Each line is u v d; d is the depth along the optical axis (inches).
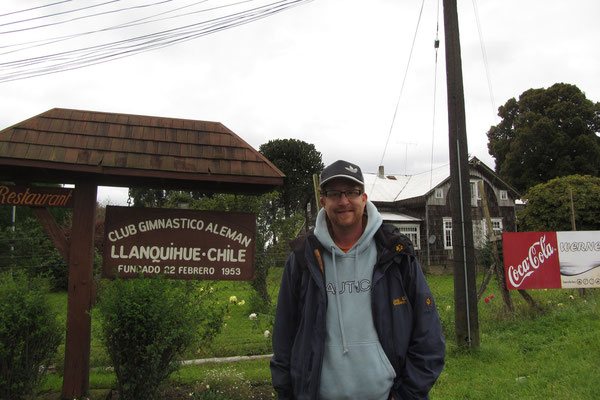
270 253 340.8
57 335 163.0
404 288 86.2
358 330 83.4
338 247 88.3
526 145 1270.9
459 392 186.2
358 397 80.8
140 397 154.6
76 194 184.9
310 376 82.6
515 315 323.6
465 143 257.8
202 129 200.5
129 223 191.6
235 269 196.4
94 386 193.0
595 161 1220.5
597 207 770.2
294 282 90.8
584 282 341.4
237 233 198.2
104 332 155.7
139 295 156.6
